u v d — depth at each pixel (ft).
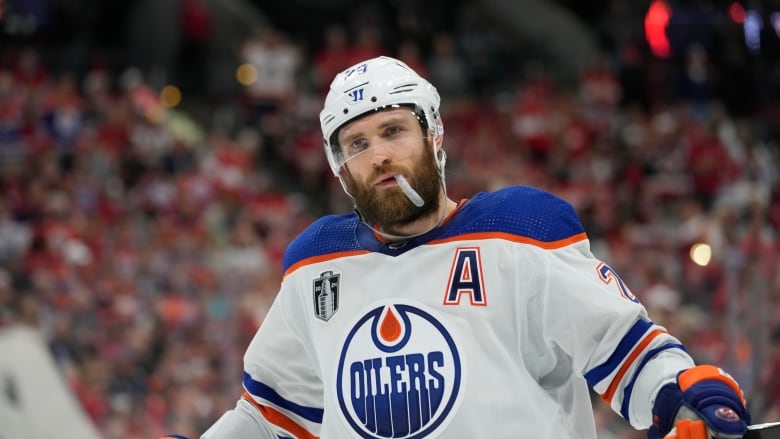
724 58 42.83
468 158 59.82
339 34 67.87
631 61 65.51
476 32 73.56
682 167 57.00
